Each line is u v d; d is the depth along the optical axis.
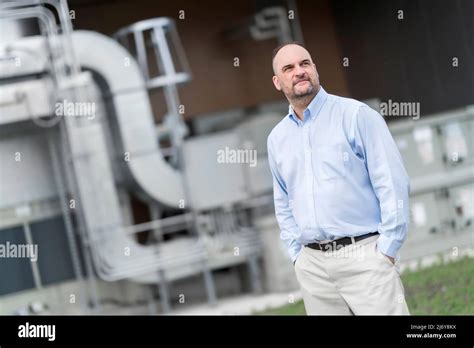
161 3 19.81
